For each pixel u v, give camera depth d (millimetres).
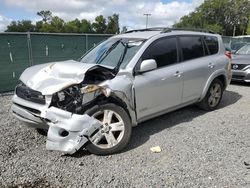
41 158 4113
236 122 5738
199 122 5711
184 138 4883
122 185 3475
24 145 4531
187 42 5754
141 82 4637
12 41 8688
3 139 4734
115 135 4355
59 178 3619
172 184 3498
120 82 4379
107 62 4934
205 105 6336
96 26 60438
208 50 6270
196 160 4098
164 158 4164
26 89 4316
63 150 3951
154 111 5000
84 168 3855
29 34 9039
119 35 5734
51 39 9633
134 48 4949
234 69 9680
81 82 4055
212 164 3984
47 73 4457
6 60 8656
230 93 8484
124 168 3871
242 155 4266
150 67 4617
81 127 3934
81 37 10461
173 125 5527
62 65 4523
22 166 3889
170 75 5133
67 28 58656
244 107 6879
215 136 4984
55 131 3971
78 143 3947
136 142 4719
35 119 4152
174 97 5340
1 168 3828
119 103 4367
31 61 9250
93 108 4066
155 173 3744
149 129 5312
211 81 6164
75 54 10430
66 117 3916
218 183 3523
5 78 8742
